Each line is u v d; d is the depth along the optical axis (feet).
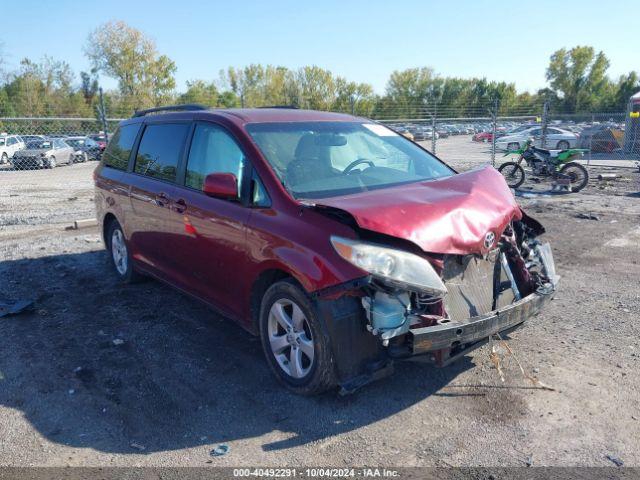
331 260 10.52
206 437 10.57
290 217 11.65
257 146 13.17
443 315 10.84
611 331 15.07
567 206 36.22
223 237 13.25
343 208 10.68
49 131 61.36
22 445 10.36
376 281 10.30
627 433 10.41
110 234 20.61
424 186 12.98
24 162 81.20
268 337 12.39
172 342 14.85
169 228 15.60
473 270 11.76
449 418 11.04
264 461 9.82
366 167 14.32
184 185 15.16
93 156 100.94
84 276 20.90
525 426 10.71
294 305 11.47
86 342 14.92
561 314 16.43
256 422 11.03
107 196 19.45
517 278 12.90
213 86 198.49
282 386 12.35
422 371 12.94
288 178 12.64
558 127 88.53
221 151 14.10
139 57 188.65
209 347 14.52
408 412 11.27
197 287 15.10
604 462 9.59
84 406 11.71
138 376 12.99
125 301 18.07
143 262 17.92
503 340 14.55
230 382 12.64
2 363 13.74
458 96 281.13
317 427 10.81
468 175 13.89
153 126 17.66
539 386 12.16
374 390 12.15
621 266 21.54
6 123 59.52
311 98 214.90
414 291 10.25
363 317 10.80
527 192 43.80
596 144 79.77
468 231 11.17
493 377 12.61
